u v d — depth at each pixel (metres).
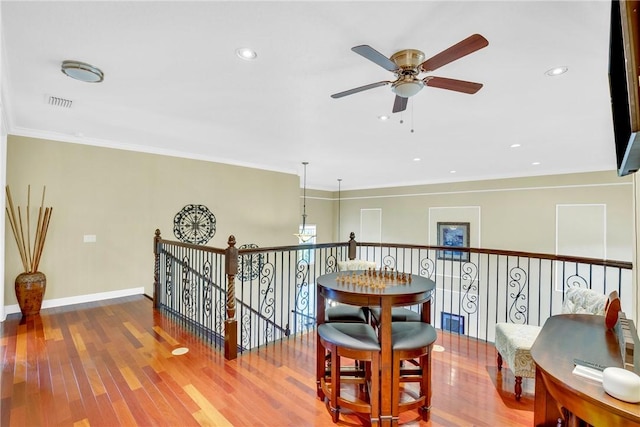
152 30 1.90
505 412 2.10
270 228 6.87
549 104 3.00
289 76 2.49
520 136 4.10
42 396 2.17
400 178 8.10
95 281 4.62
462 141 4.38
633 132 0.92
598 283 5.83
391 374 1.90
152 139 4.56
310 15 1.75
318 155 5.50
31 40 2.01
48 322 3.66
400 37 1.94
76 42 2.04
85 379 2.41
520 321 6.58
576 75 2.40
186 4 1.67
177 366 2.65
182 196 5.50
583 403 1.01
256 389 2.33
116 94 2.88
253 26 1.86
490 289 7.06
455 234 7.70
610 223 5.79
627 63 0.89
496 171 6.77
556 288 6.24
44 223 4.10
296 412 2.07
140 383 2.37
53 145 4.29
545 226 6.45
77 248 4.47
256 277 6.46
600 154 5.05
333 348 1.99
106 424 1.90
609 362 1.20
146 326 3.57
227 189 6.12
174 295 4.33
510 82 2.53
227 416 2.01
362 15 1.74
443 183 7.97
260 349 3.05
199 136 4.34
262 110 3.26
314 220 9.78
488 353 3.00
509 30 1.84
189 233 5.57
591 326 1.60
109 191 4.74
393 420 1.90
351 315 2.48
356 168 6.74
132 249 4.95
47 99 3.00
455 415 2.06
